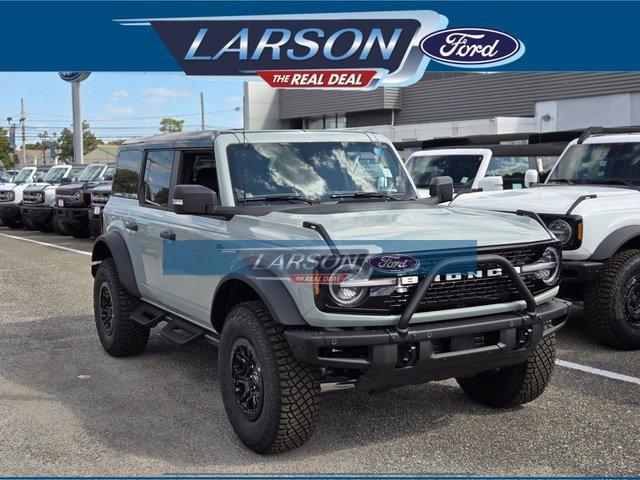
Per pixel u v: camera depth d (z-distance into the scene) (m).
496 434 4.73
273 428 4.22
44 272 12.05
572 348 6.68
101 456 4.49
